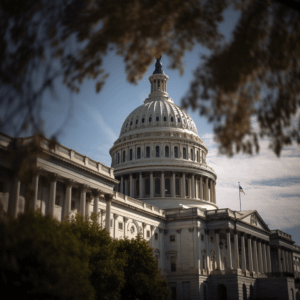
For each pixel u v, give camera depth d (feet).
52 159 175.73
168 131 417.28
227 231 314.96
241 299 294.46
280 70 46.14
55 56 43.32
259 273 353.51
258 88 46.60
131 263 181.88
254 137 45.98
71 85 44.21
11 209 146.00
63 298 83.30
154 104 444.96
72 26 44.55
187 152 416.05
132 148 416.87
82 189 198.18
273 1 44.21
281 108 46.42
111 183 223.71
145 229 293.84
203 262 308.60
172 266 308.60
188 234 309.42
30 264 73.20
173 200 378.73
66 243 107.14
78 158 198.70
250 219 359.66
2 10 42.75
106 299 139.44
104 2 44.73
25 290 69.97
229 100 45.47
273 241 424.05
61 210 190.49
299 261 511.81
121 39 46.21
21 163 46.52
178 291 295.48
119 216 263.70
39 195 175.32
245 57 45.19
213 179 428.97
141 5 44.62
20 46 42.42
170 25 46.14
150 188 383.45
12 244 50.67
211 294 300.40
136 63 48.60
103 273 140.36
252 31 45.29
